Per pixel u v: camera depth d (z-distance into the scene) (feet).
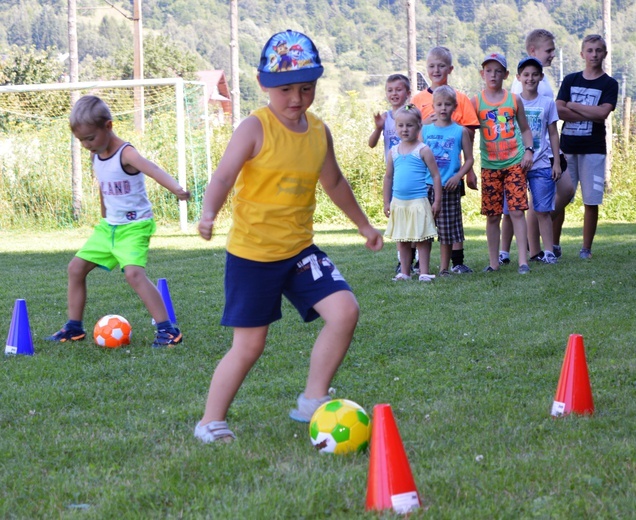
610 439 11.69
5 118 62.90
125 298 25.91
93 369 16.99
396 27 250.98
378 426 9.50
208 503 9.77
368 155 58.85
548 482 10.13
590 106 30.42
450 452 11.33
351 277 28.96
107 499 10.00
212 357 17.99
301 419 12.71
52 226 58.34
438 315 21.67
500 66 28.50
